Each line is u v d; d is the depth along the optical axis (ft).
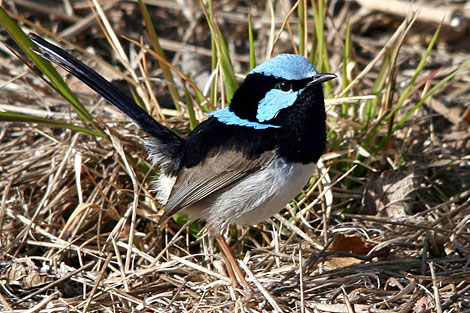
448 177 40.52
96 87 34.50
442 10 53.47
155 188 35.40
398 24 55.72
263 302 30.01
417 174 38.65
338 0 57.88
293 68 30.09
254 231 37.11
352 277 30.73
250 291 30.32
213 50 41.50
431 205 38.47
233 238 36.81
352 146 38.50
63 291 32.24
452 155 41.50
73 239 35.32
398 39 39.45
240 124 31.24
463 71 50.47
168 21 56.18
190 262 32.04
